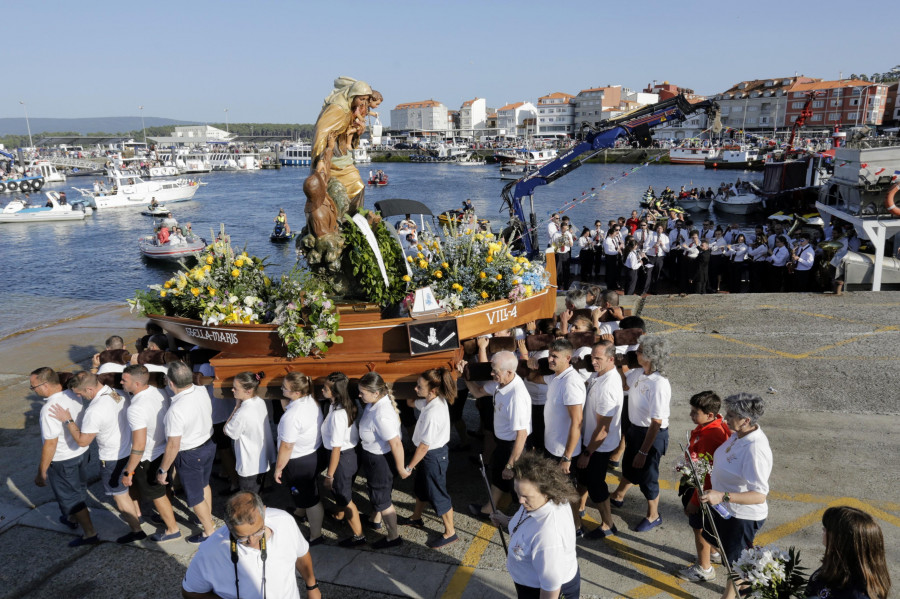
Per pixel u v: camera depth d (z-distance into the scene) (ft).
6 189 221.87
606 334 19.22
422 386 16.06
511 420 15.72
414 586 15.24
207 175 321.73
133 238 120.16
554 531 10.12
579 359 18.35
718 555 15.66
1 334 38.40
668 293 47.98
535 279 21.52
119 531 18.13
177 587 15.55
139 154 469.57
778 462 20.35
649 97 442.09
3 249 109.29
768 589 10.39
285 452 15.92
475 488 19.92
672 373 28.37
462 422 22.07
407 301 19.12
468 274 20.70
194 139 508.12
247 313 19.33
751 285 47.37
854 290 42.27
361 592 15.11
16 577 16.06
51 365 32.04
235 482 20.36
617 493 18.38
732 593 13.20
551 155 261.24
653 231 49.57
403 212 30.01
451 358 18.29
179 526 18.48
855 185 44.14
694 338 33.04
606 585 14.97
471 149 394.11
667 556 16.07
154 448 16.84
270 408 23.67
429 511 18.79
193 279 20.66
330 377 16.08
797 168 103.24
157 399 16.90
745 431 13.03
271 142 578.66
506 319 20.95
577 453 16.61
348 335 18.42
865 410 23.71
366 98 21.56
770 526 16.93
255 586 10.09
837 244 44.42
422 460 16.43
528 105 506.48
